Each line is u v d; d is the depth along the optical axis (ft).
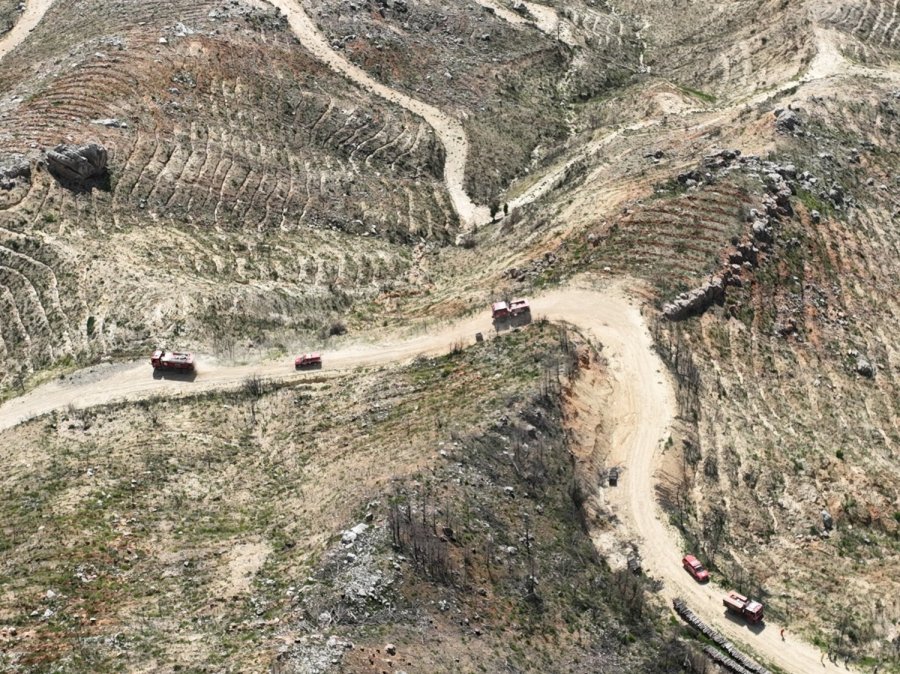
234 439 279.69
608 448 279.08
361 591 207.10
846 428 312.71
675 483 270.05
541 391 278.05
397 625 202.69
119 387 298.97
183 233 393.91
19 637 193.06
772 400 313.94
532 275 357.82
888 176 431.43
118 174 407.85
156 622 200.44
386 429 275.18
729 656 222.89
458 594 215.51
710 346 322.34
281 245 408.05
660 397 293.43
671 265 345.51
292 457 270.26
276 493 254.68
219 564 222.07
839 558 264.72
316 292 372.58
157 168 421.59
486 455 256.73
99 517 236.63
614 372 301.43
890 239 398.21
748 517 271.28
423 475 245.86
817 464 293.02
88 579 213.05
